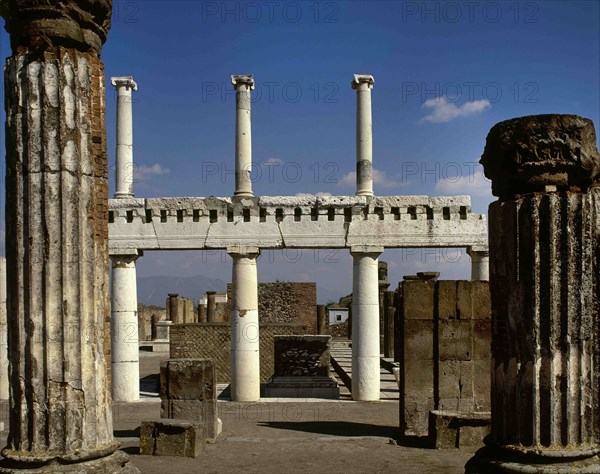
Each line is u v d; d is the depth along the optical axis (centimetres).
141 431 1420
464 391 1614
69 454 836
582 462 773
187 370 1567
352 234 2173
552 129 810
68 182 861
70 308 854
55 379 847
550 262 790
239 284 2192
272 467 1308
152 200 2205
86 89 884
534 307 793
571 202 793
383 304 3909
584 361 789
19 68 871
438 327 1628
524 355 801
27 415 849
